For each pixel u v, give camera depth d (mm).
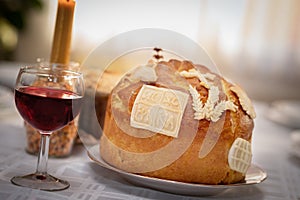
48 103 688
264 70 2553
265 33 2502
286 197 789
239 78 2555
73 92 727
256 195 777
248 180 765
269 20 2488
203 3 2494
